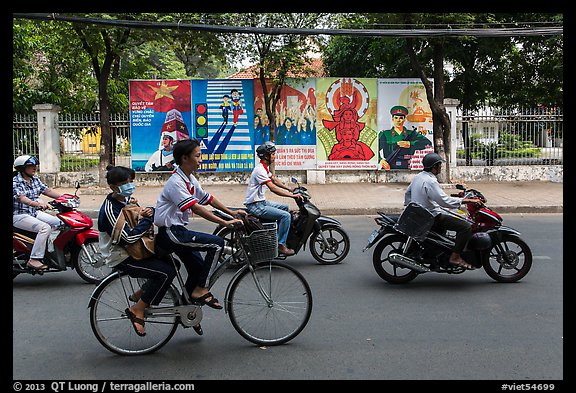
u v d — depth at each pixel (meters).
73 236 6.62
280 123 16.77
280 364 4.21
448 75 21.08
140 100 16.62
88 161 17.08
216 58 16.81
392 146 16.92
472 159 17.03
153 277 4.43
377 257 6.64
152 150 16.77
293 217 7.59
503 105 21.61
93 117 16.73
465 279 6.79
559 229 10.26
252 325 4.68
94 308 4.43
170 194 4.42
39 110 16.44
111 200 4.46
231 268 7.38
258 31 11.88
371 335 4.81
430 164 6.41
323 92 16.72
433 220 6.27
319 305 5.72
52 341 4.78
